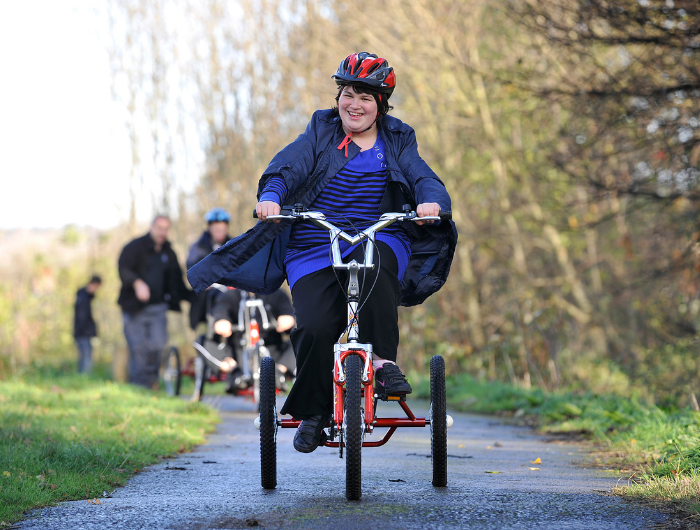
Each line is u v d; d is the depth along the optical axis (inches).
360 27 1956.2
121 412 736.3
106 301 2503.7
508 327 1430.9
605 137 1157.7
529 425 838.5
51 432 567.8
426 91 1884.8
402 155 429.1
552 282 1984.5
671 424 615.2
